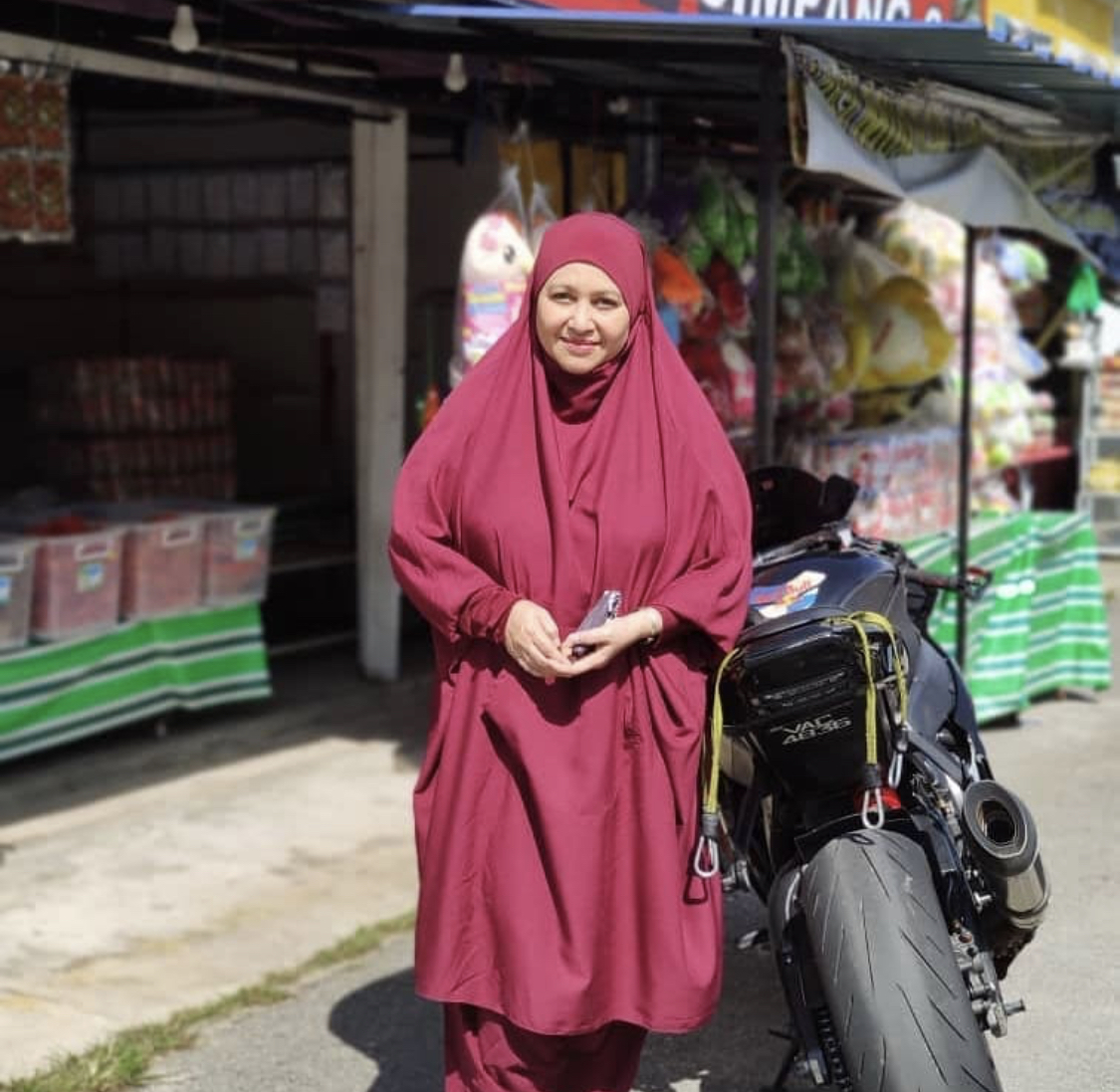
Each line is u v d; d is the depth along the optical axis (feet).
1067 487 42.57
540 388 10.43
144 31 18.93
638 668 10.32
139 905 17.40
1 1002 14.82
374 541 25.82
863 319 25.35
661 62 18.30
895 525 24.70
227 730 23.73
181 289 30.96
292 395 30.27
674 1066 13.64
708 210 21.04
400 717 24.73
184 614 22.85
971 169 21.06
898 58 18.20
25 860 18.67
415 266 27.14
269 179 26.55
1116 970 15.51
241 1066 13.65
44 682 20.90
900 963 10.09
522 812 10.18
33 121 19.33
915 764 11.60
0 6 18.25
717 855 10.84
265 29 18.60
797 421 24.54
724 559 10.44
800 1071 12.37
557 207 22.59
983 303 29.53
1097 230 26.48
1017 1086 13.20
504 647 10.11
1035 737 24.95
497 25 17.70
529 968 9.93
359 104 23.81
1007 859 10.54
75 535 21.31
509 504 10.35
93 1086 13.03
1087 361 40.22
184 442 28.04
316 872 18.48
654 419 10.51
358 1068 13.64
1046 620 26.76
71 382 26.86
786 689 10.60
